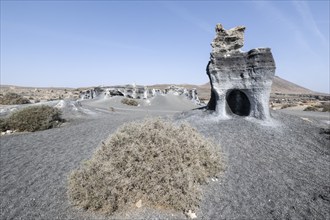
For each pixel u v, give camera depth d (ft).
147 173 21.93
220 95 56.75
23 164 34.45
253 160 33.88
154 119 29.53
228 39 56.54
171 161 23.48
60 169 31.89
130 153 22.90
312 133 49.16
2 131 60.59
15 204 23.08
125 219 19.49
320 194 25.21
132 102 170.19
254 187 25.90
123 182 20.65
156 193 21.09
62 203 22.72
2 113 81.97
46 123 65.05
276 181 27.73
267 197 24.03
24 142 47.47
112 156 22.98
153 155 23.31
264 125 50.47
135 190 21.20
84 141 46.44
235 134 45.11
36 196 24.52
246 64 54.08
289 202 23.34
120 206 20.35
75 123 72.69
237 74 55.11
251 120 52.65
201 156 27.25
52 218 20.29
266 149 39.01
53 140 48.62
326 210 22.21
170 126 29.37
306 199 24.08
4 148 43.27
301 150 40.06
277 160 34.78
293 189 26.05
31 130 61.87
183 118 60.70
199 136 31.22
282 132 47.91
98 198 20.34
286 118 57.77
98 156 23.88
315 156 37.93
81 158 36.01
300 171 31.40
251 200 23.27
